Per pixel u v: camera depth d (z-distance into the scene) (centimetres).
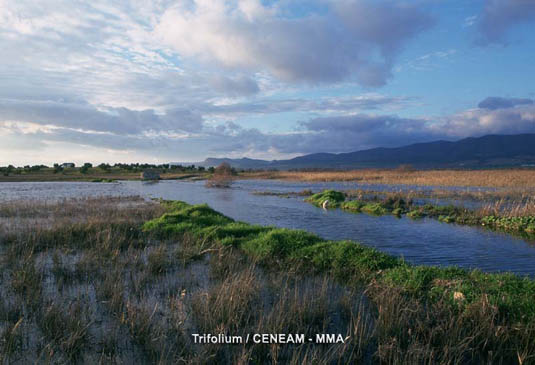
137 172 13100
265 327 740
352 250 1286
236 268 1196
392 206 3125
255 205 3484
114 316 827
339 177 8338
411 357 655
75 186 6944
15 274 1068
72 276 1125
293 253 1352
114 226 1848
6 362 632
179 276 1145
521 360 654
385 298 873
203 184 7819
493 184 5216
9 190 5616
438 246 1673
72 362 643
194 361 631
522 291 892
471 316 788
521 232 2030
